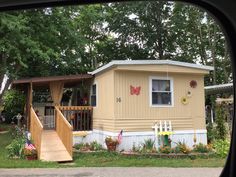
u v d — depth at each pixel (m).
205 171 8.79
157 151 12.16
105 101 14.43
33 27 16.95
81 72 20.89
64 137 12.34
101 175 9.10
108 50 19.30
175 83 14.33
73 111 14.88
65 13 16.98
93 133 14.99
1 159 11.09
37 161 10.94
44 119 15.63
